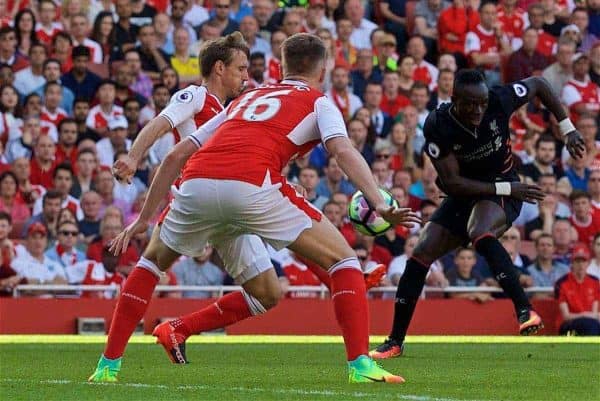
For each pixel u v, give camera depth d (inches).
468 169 824.9
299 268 1295.5
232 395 498.9
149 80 1453.0
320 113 534.0
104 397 490.6
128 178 602.5
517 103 824.3
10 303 1175.0
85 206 1286.9
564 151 1523.1
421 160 1473.9
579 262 1296.8
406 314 836.6
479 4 1628.9
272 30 1539.1
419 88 1502.2
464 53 1615.4
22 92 1384.1
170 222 552.4
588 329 1289.4
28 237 1237.1
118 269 1261.1
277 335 1217.4
